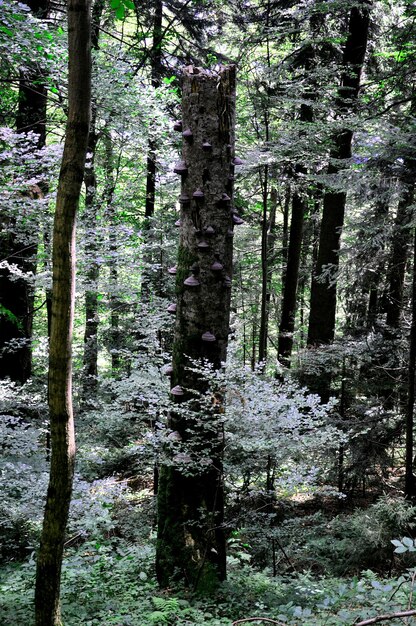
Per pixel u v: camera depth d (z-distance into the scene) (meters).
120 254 6.70
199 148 4.65
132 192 9.02
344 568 6.02
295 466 4.89
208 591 4.52
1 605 4.13
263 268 10.34
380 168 7.59
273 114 10.48
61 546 2.99
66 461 2.89
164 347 8.40
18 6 5.42
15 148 5.48
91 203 8.17
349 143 10.30
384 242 7.85
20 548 5.73
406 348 8.25
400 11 11.65
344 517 7.18
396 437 8.16
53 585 3.00
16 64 6.38
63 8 9.59
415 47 8.66
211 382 4.68
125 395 5.36
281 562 6.05
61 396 2.83
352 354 8.38
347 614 2.71
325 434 4.61
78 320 11.67
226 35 12.38
